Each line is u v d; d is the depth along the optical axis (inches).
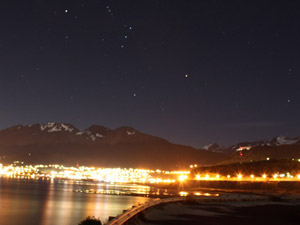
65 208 3457.2
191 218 1654.8
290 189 5216.5
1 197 4576.8
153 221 1478.8
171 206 2084.2
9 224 2425.0
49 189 6983.3
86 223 1077.1
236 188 6230.3
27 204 3794.3
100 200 4448.8
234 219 1715.1
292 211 2204.7
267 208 2364.7
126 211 1337.4
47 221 2581.2
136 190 7352.4
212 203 2511.1
